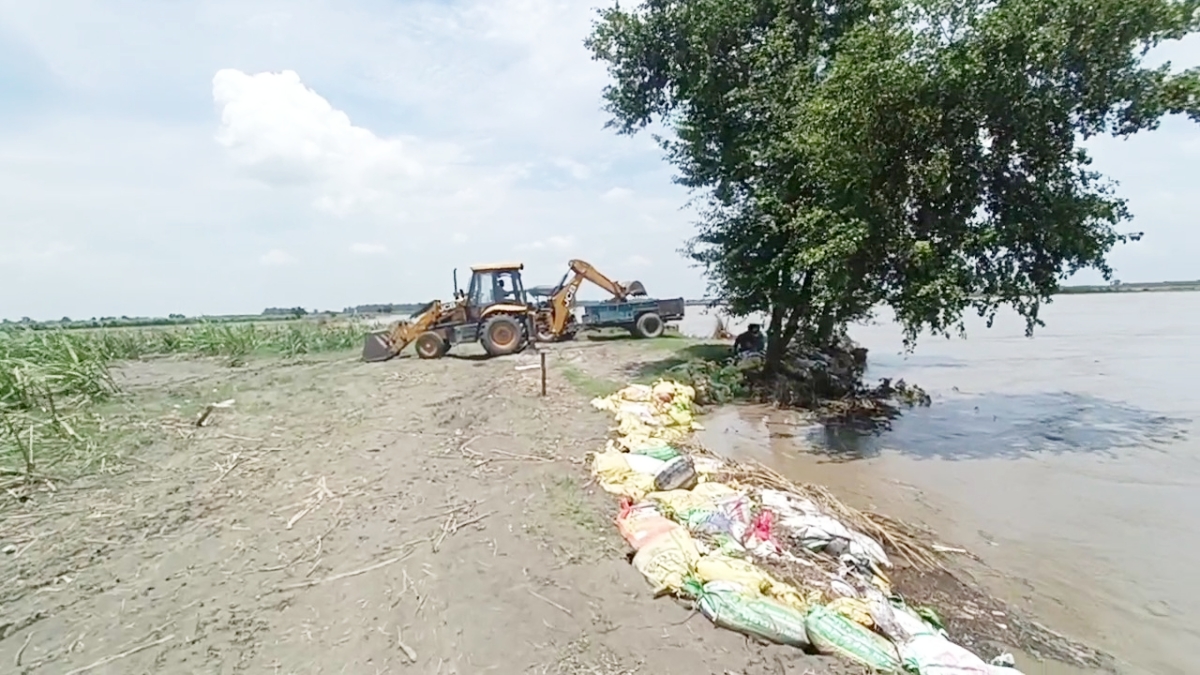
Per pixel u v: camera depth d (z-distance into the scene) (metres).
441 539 5.63
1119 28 9.99
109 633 4.29
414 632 4.21
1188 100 10.44
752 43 15.03
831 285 12.07
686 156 16.20
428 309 18.64
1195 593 5.71
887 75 10.55
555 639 4.13
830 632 4.16
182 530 6.00
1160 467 9.52
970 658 4.12
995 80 10.41
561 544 5.56
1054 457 10.07
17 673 3.87
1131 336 32.91
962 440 11.22
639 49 15.80
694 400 13.58
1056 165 11.14
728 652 4.05
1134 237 11.27
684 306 24.72
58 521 6.24
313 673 3.82
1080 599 5.61
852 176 11.33
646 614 4.45
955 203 11.43
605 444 9.04
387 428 9.81
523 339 18.78
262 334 23.94
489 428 9.84
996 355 24.81
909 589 5.73
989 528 7.17
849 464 9.68
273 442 9.12
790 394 14.29
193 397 12.77
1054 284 11.63
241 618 4.45
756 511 6.41
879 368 21.23
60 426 8.92
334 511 6.39
